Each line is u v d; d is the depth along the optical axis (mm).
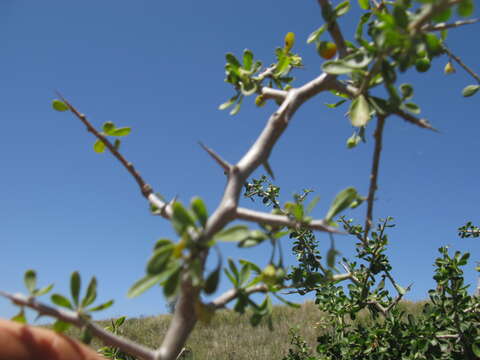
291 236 570
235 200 192
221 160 201
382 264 531
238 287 205
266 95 259
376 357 512
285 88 300
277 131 215
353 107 205
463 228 610
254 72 273
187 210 167
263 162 211
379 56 188
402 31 179
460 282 469
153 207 228
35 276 194
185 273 168
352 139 285
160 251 163
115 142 253
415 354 466
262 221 188
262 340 1697
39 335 195
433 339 466
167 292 161
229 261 202
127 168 237
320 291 581
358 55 203
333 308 585
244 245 194
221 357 1529
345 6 232
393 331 508
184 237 164
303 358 718
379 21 230
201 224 170
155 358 180
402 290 528
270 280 201
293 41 292
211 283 164
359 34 239
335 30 224
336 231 188
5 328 189
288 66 303
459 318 466
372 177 207
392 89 192
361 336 535
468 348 457
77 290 191
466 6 162
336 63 203
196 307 176
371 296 552
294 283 228
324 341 576
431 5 168
